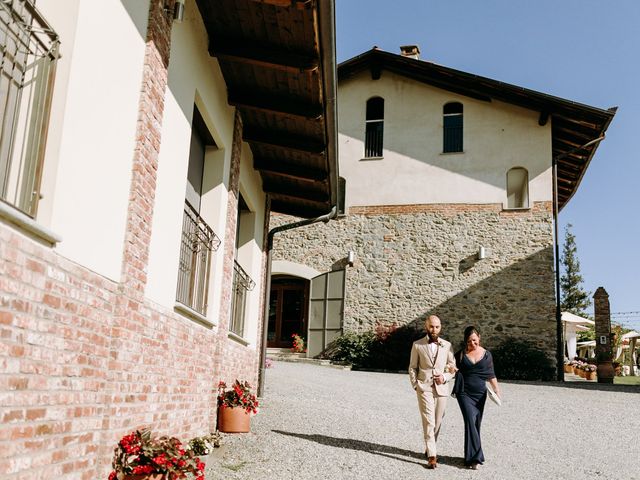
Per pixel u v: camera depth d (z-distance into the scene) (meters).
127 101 4.32
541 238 19.06
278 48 6.28
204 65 6.25
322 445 7.13
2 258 2.84
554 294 18.56
